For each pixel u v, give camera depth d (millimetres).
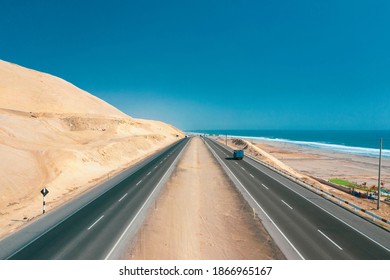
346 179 58344
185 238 17938
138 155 61812
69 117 82562
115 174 39188
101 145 52000
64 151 40625
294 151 120312
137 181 34188
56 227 18750
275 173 42156
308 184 33344
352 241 17422
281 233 18688
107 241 16594
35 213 21750
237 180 36156
